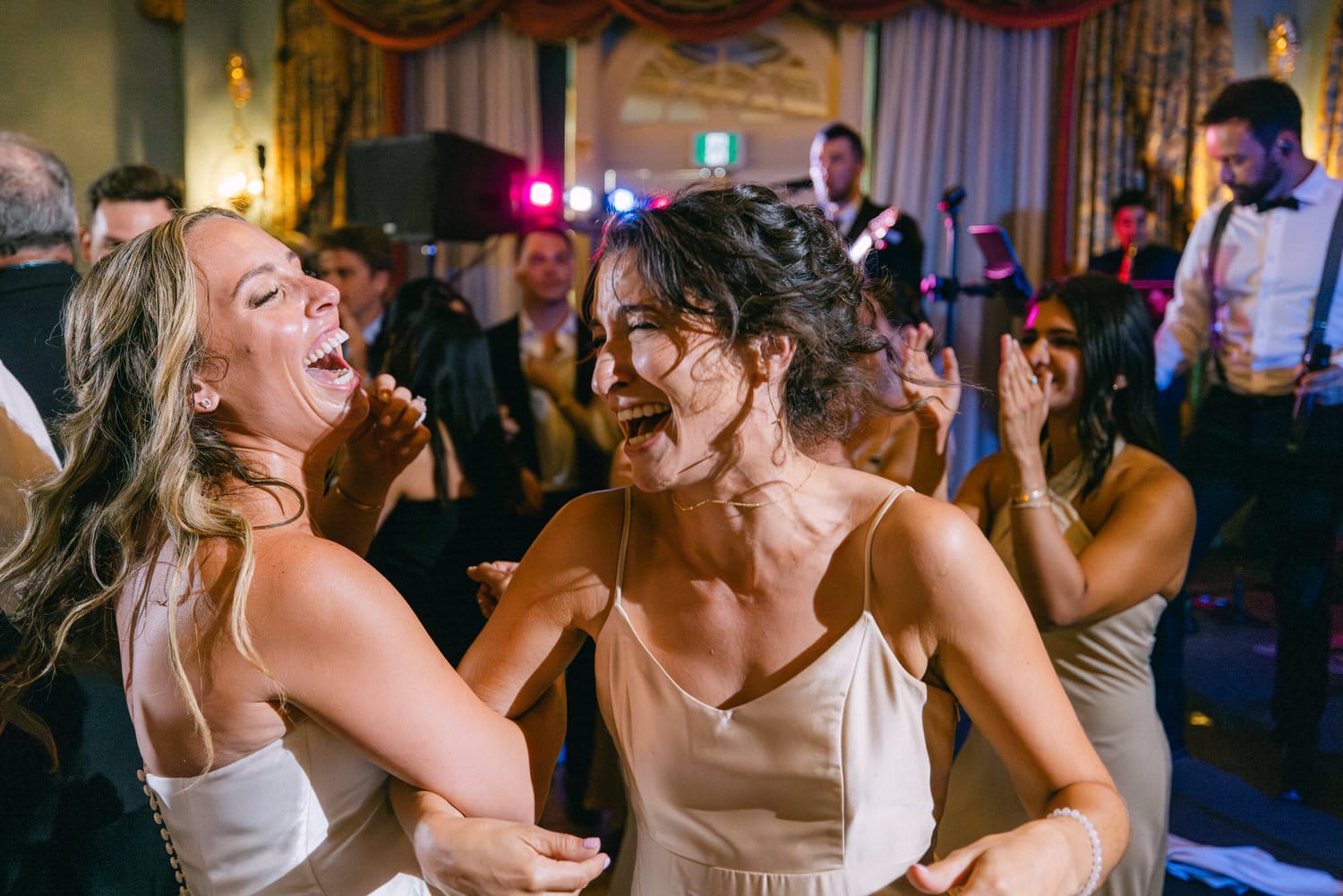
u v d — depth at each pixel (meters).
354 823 1.13
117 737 1.59
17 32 5.94
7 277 1.84
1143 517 1.69
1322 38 5.18
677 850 1.12
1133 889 1.72
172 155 6.87
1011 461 1.64
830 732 1.05
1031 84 5.92
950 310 3.46
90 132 6.36
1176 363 3.93
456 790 1.08
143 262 1.11
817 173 3.82
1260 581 4.81
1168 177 5.56
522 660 1.21
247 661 1.02
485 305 6.54
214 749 1.06
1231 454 3.47
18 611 1.21
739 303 1.02
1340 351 3.34
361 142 4.02
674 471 1.06
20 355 1.78
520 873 0.97
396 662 1.04
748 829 1.08
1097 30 5.71
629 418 1.08
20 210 1.88
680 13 6.14
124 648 1.11
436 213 3.92
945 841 1.75
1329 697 3.64
